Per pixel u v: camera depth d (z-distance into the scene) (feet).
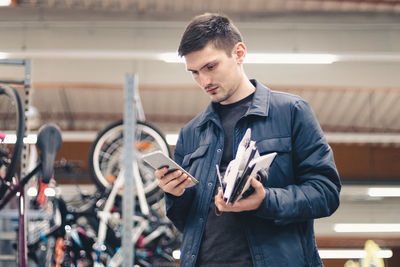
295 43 21.75
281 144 4.67
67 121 31.30
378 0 21.58
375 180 33.58
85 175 30.73
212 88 4.75
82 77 22.70
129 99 9.34
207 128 5.09
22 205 8.64
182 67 22.91
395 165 33.73
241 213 4.53
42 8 21.74
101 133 12.62
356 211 35.68
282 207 4.23
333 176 4.58
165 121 31.53
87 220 12.46
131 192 8.48
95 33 21.68
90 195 12.97
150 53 21.24
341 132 32.27
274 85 23.15
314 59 21.61
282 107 4.83
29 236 11.91
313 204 4.35
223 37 4.74
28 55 21.17
